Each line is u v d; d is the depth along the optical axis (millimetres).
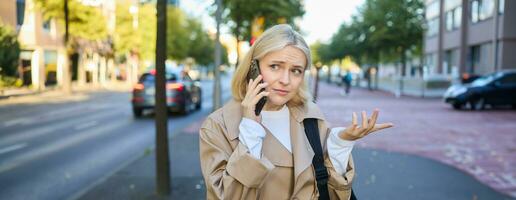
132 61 47719
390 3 36031
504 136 11672
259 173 1733
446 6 36375
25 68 7957
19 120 14172
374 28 37531
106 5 16156
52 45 8938
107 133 11891
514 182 6691
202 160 1944
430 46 41062
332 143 1956
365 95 32531
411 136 11523
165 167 5645
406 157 8336
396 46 36438
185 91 16938
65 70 15352
